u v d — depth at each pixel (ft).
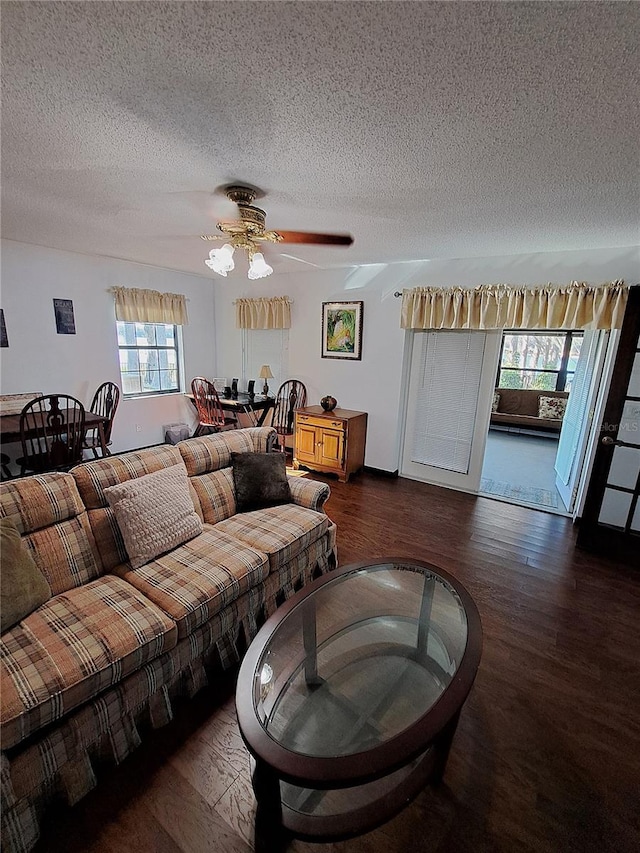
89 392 14.82
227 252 7.49
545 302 11.07
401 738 3.74
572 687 5.97
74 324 14.02
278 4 3.03
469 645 4.89
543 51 3.43
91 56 3.66
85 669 4.32
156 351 17.28
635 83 3.78
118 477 6.81
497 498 13.17
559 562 9.41
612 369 10.18
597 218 7.96
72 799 4.33
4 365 12.55
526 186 6.52
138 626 4.92
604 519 9.83
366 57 3.61
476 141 5.14
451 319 12.64
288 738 4.65
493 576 8.79
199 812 4.35
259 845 4.02
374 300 14.33
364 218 8.53
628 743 5.16
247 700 4.18
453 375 13.39
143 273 15.87
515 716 5.49
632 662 6.48
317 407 16.06
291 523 7.86
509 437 22.11
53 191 7.39
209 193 7.41
